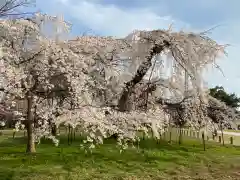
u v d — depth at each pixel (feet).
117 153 45.91
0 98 35.63
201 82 56.49
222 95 135.85
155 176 35.01
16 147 50.03
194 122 61.57
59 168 35.65
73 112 39.19
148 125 47.73
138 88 62.75
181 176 35.68
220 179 35.01
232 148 62.59
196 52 57.21
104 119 40.70
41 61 38.96
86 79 42.45
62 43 43.98
